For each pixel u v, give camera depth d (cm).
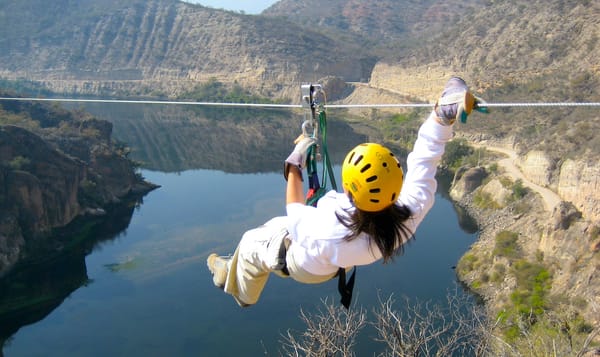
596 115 5819
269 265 329
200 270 4669
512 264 3884
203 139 10831
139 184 7525
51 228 5678
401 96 12962
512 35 11362
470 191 6234
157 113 14088
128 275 4656
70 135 7388
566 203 3950
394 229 287
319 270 307
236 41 19112
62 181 5962
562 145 5562
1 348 3666
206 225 5828
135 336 3703
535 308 3288
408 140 9100
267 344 3422
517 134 7325
